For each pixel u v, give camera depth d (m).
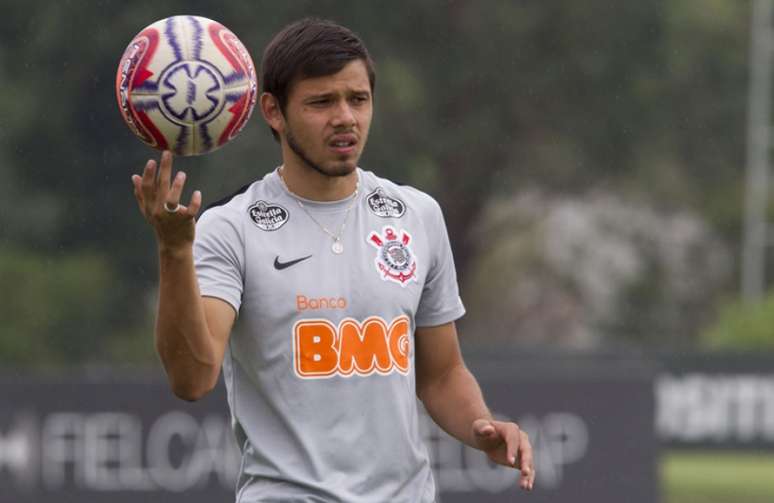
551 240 127.88
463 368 19.61
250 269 18.02
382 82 106.31
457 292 19.36
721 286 128.25
